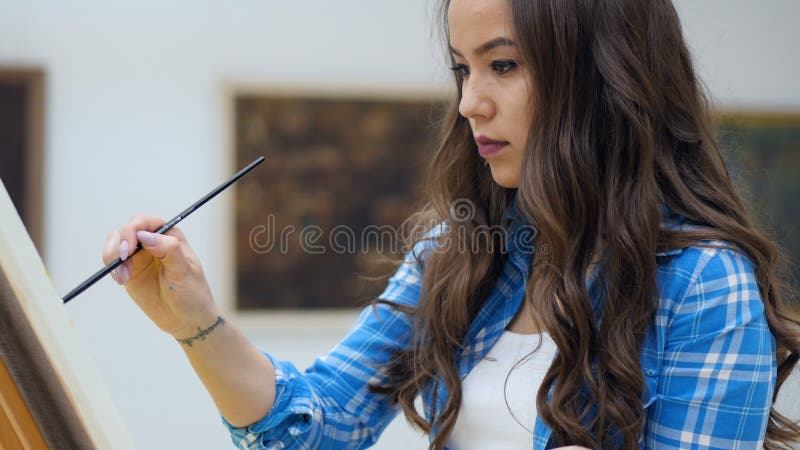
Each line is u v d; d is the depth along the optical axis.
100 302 2.90
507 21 0.84
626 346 0.83
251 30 2.98
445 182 1.01
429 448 0.95
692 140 0.89
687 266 0.83
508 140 0.88
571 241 0.86
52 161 2.88
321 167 3.01
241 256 2.97
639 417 0.81
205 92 2.95
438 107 2.30
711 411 0.78
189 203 2.95
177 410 2.94
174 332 0.87
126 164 2.92
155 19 2.93
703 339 0.80
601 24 0.85
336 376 0.98
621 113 0.85
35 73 2.84
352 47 3.01
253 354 0.91
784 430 0.94
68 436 0.57
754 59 3.08
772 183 3.07
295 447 0.92
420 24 3.03
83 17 2.88
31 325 0.55
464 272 0.96
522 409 0.89
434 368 0.96
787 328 0.86
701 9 3.05
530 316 0.93
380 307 1.02
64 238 2.89
